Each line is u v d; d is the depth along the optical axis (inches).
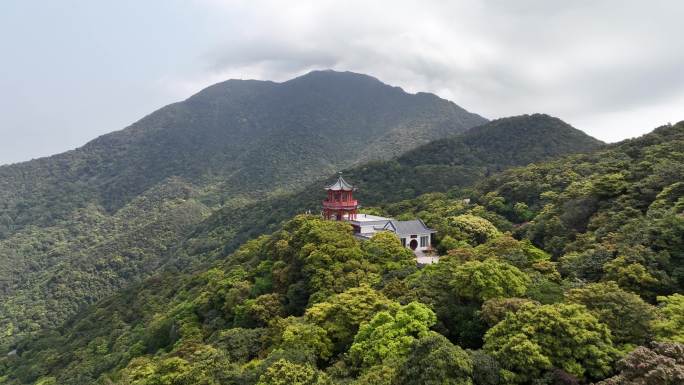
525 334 717.3
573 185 2145.7
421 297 1027.3
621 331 753.6
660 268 1055.0
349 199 2279.8
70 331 3046.3
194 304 1815.9
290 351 946.1
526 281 1037.2
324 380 803.4
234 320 1534.2
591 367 674.2
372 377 733.3
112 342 2311.8
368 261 1541.6
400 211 3043.8
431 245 2037.4
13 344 3602.4
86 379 1820.9
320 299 1301.7
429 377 631.8
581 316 737.0
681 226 1115.3
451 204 2787.9
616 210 1596.9
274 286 1622.8
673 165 1646.2
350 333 1048.2
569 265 1255.5
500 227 2208.4
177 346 1494.8
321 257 1494.8
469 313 946.7
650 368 560.7
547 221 1870.1
